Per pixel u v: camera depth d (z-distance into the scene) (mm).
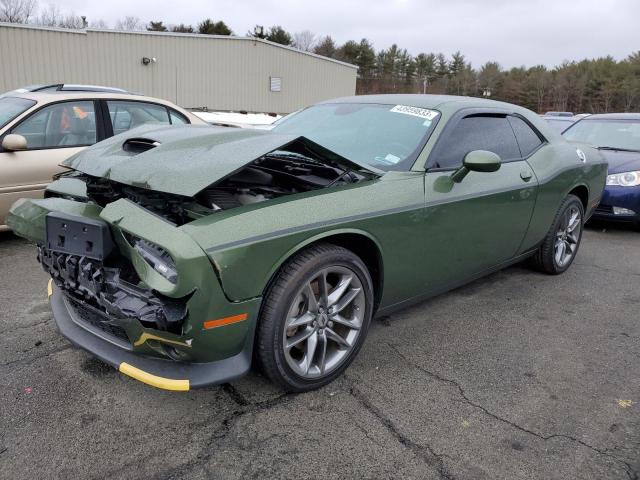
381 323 3498
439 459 2189
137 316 2098
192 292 2031
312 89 29109
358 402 2559
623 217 6379
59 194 2941
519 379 2871
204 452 2156
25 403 2422
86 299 2410
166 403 2473
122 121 5656
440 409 2541
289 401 2533
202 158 2418
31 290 3768
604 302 4098
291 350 2693
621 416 2562
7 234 5227
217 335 2154
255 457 2141
